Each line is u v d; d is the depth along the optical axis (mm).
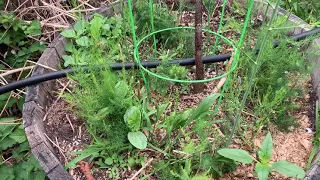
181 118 1359
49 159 1272
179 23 1850
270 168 1126
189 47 1729
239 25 1515
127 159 1382
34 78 1507
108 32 1732
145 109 1438
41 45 2117
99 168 1358
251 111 1516
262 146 1156
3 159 1936
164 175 1261
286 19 1510
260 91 1530
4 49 2191
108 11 1855
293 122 1445
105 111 1307
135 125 1310
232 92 1391
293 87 1491
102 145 1345
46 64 1587
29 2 2297
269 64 1480
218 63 1709
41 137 1332
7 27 2047
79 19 1745
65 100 1477
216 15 1940
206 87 1624
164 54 1686
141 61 1621
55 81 1643
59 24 2127
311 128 1459
